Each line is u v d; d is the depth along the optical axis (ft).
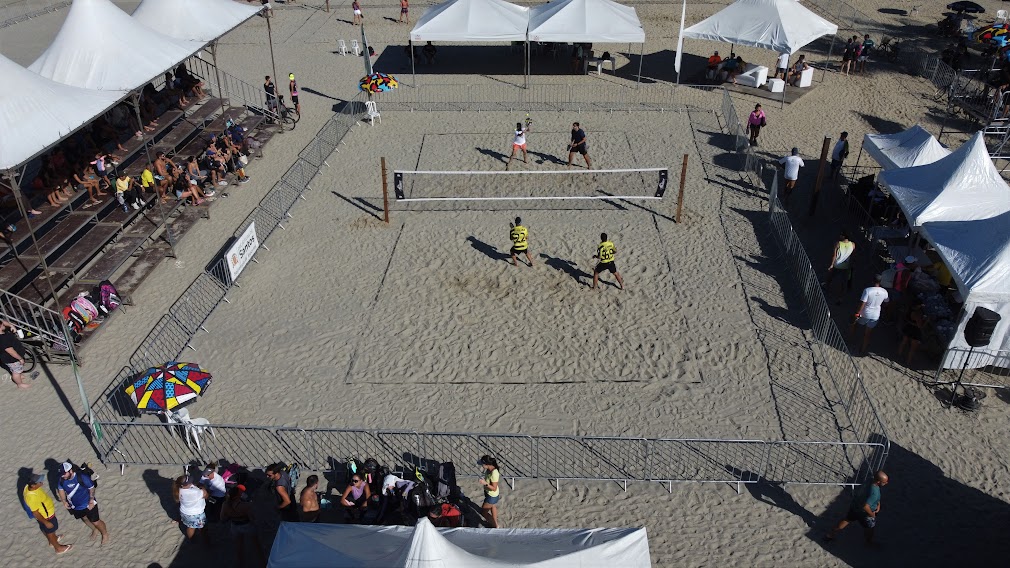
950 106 89.97
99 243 56.18
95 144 64.54
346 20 124.57
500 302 55.11
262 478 40.81
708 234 63.36
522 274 58.29
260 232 63.00
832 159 72.84
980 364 47.29
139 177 65.00
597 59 101.40
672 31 118.11
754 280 57.41
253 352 50.24
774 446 42.70
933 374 48.29
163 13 74.54
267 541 37.65
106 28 61.26
